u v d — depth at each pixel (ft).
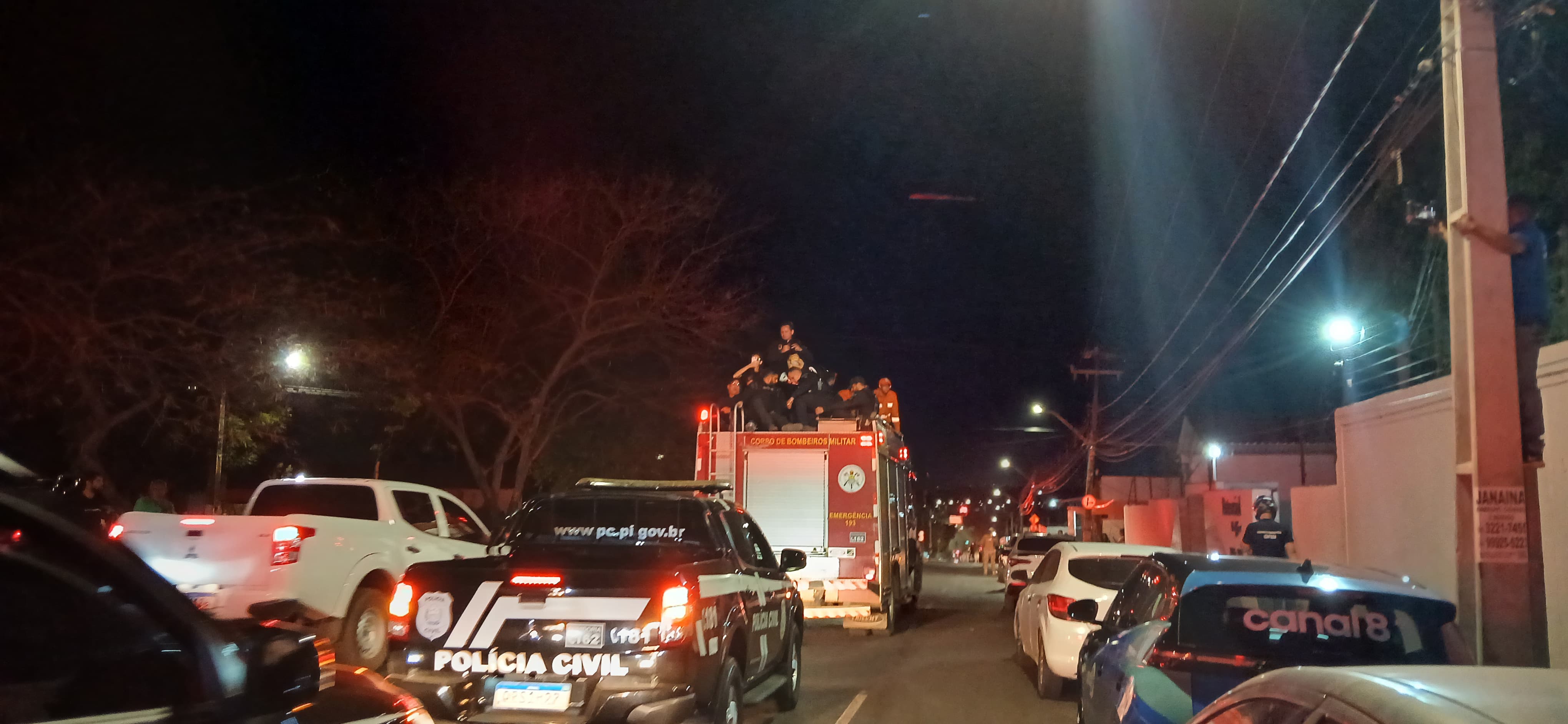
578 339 74.38
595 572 22.11
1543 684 9.58
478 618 21.89
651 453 89.81
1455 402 27.40
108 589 8.91
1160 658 18.83
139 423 69.77
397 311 71.00
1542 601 28.02
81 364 55.21
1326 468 110.73
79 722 8.34
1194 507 96.07
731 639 24.94
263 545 32.32
